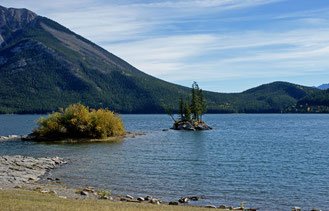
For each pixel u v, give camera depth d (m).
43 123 81.69
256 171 39.19
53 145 67.62
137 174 36.84
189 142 74.69
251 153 55.50
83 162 44.81
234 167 41.91
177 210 20.73
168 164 43.75
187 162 45.53
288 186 31.78
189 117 136.88
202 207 23.52
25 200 19.94
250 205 25.77
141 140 79.50
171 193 29.14
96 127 81.12
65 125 81.69
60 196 23.91
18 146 65.94
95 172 37.75
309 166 42.78
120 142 74.38
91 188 29.66
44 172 37.28
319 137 89.50
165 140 80.00
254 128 134.75
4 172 34.34
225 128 136.12
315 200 27.12
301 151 58.56
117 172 37.88
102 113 85.19
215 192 29.58
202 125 130.75
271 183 33.00
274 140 80.88
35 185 29.36
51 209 17.59
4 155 49.00
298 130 120.12
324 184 32.53
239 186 31.77
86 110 84.00
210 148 62.75
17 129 131.25
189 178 35.09
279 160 47.81
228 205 25.75
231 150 59.72
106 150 58.62
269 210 24.50
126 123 185.12
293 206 25.55
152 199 25.72
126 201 25.22
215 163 44.88
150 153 54.66
